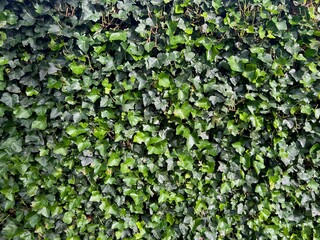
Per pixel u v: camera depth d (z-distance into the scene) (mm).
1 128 658
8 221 698
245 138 712
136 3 676
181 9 658
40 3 640
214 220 753
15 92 652
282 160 700
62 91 661
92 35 664
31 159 684
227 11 674
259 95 682
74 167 706
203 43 662
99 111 688
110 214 730
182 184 736
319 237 762
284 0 676
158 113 699
